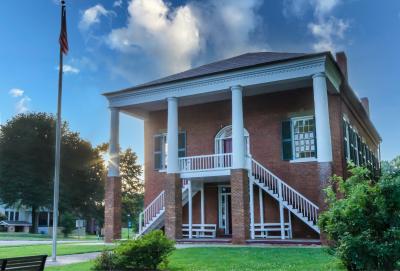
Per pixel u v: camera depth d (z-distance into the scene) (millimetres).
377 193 9055
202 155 22953
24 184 44719
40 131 47406
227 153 20891
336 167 20078
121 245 11711
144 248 11250
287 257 12922
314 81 17828
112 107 23250
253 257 13164
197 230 22469
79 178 51188
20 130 46062
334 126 20578
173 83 21250
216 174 20219
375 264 8812
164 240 11508
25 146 45281
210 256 13664
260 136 22062
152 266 11266
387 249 8578
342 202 9391
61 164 47750
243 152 19266
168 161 21062
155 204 22750
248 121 22531
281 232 19172
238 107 19469
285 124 21516
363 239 8836
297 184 20641
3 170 44625
